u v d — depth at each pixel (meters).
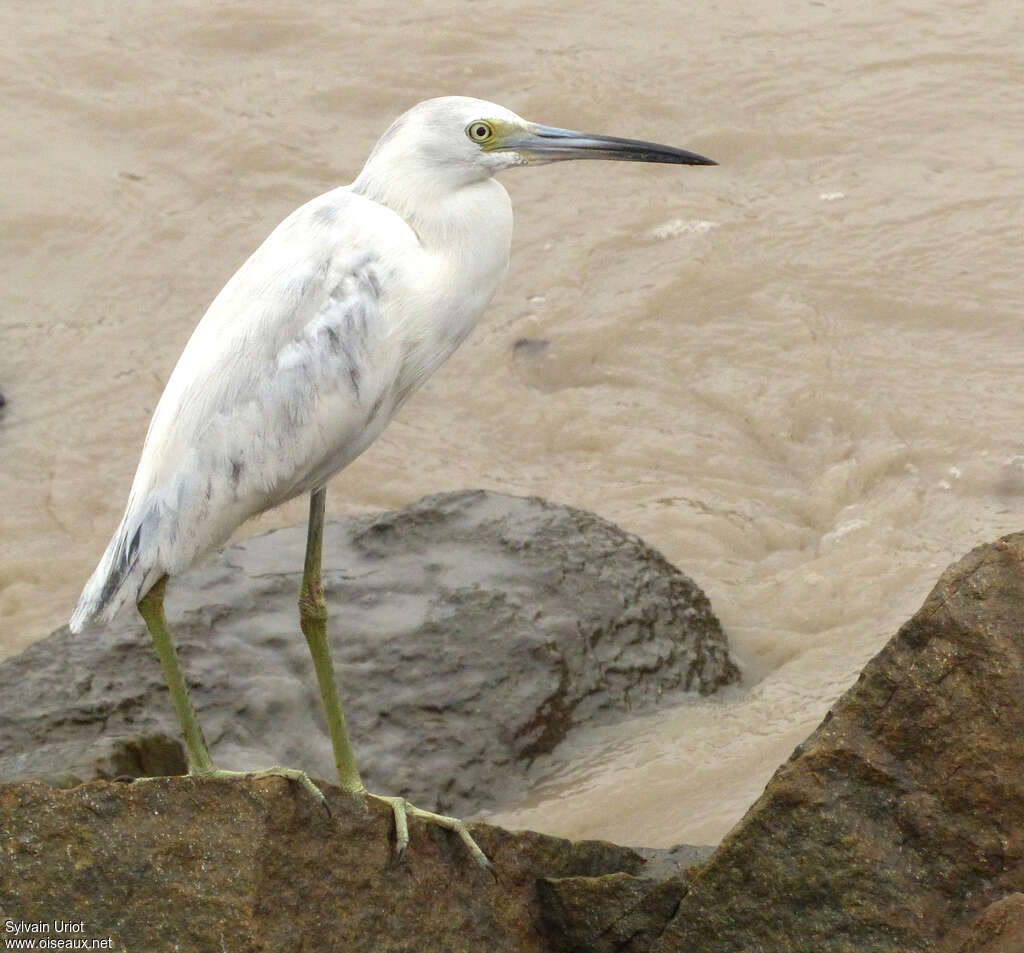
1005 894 6.79
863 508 14.24
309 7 22.23
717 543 14.05
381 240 8.05
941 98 19.73
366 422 8.23
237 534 14.82
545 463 15.39
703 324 16.86
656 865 8.08
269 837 6.86
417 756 10.73
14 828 6.50
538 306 17.22
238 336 7.83
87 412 16.28
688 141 19.38
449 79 20.53
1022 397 15.38
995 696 6.89
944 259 17.27
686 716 11.41
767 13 21.70
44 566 14.41
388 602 11.91
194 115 20.19
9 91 20.75
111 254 18.38
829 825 7.00
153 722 10.69
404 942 7.29
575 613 11.75
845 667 11.99
